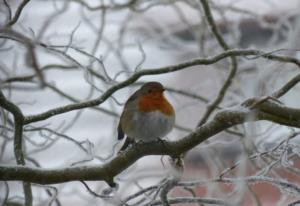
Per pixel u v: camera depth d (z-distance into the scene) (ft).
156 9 47.57
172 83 47.16
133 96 29.60
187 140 23.30
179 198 23.36
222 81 39.22
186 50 44.45
